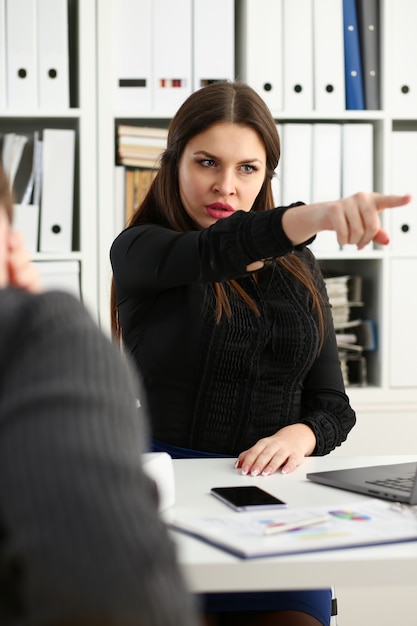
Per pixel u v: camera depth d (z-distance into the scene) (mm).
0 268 566
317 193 2617
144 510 419
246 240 1203
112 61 2525
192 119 1614
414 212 2656
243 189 1644
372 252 2641
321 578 875
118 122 2658
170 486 1114
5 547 420
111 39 2518
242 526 972
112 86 2531
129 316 1598
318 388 1654
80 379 442
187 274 1312
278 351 1573
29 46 2502
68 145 2549
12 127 2742
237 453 1556
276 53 2584
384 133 2635
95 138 2539
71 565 391
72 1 2654
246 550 874
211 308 1555
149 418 1574
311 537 923
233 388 1555
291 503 1137
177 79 2555
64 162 2549
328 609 1396
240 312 1565
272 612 1322
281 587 875
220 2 2545
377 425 2637
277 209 1196
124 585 392
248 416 1555
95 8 2518
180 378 1557
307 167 2609
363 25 2639
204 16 2545
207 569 869
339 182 2633
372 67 2652
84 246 2549
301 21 2588
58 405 427
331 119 2699
